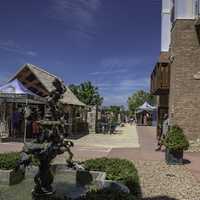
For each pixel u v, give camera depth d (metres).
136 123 66.81
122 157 15.37
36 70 24.44
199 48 18.36
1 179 8.68
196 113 18.23
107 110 50.31
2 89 20.00
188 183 10.30
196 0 18.31
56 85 7.63
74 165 8.73
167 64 21.58
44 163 7.32
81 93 58.62
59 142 7.51
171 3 21.70
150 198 8.41
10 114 23.42
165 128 18.05
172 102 19.31
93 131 32.09
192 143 18.05
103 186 7.69
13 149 16.84
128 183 8.02
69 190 8.04
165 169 12.61
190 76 18.31
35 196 7.32
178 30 18.42
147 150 18.36
